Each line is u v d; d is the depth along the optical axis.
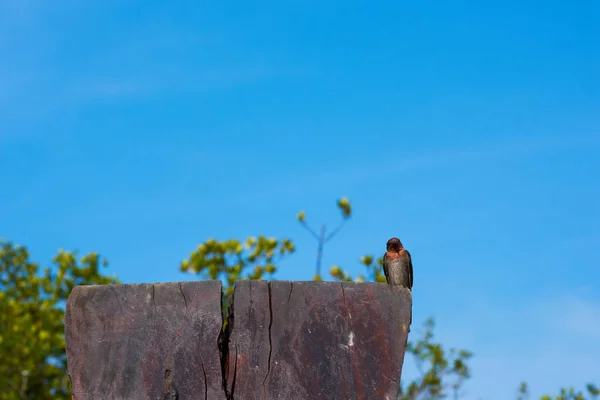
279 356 5.77
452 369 23.30
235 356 5.77
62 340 26.48
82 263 27.75
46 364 27.56
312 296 5.95
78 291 5.98
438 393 22.97
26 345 26.23
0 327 27.12
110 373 5.71
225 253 22.05
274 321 5.88
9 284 29.41
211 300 5.92
